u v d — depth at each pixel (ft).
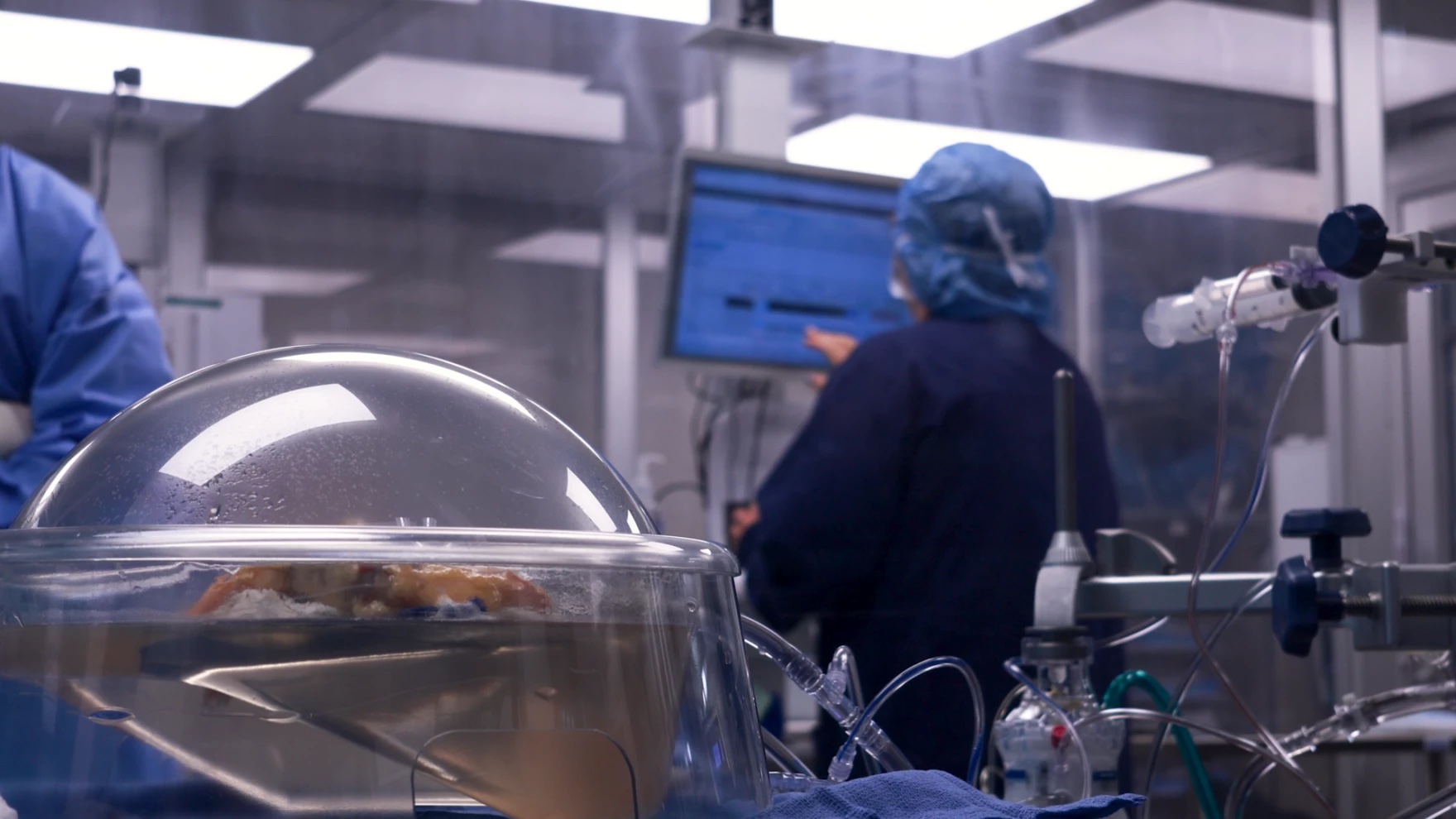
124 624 1.50
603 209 14.14
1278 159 12.82
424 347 13.79
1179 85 11.79
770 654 2.20
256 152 12.63
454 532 1.58
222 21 10.07
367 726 1.48
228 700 1.48
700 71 11.80
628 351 14.07
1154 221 13.16
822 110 11.43
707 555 1.82
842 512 5.01
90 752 1.49
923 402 5.07
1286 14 10.89
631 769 1.58
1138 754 5.45
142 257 9.53
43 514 1.79
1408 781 8.22
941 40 10.59
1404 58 10.98
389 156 13.25
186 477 1.71
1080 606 2.80
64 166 9.97
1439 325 10.20
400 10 10.26
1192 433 11.85
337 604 1.49
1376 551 10.22
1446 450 10.20
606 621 1.60
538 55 11.31
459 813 1.50
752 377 9.61
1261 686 9.44
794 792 2.04
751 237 9.36
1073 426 2.84
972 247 5.59
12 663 1.57
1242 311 2.75
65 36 9.70
